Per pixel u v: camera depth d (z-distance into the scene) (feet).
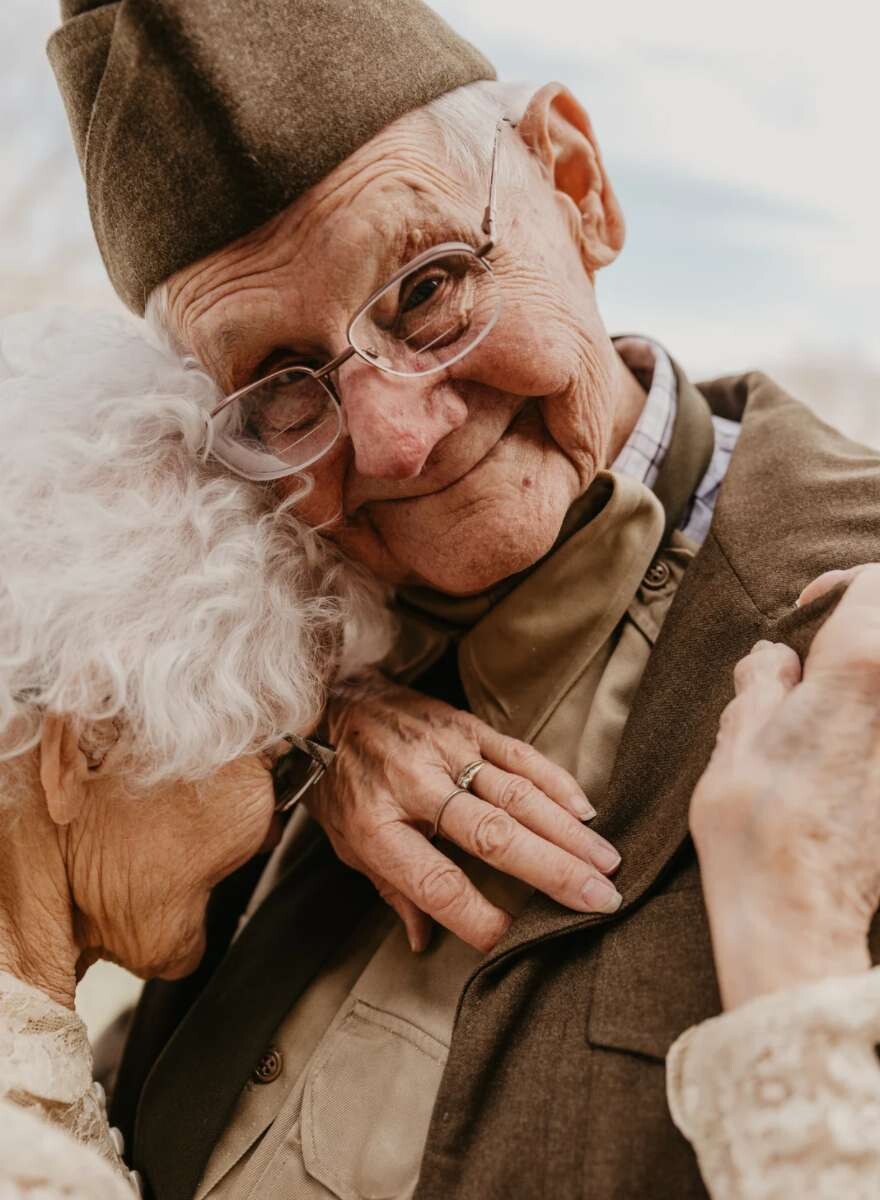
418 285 2.45
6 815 2.48
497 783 2.61
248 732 2.52
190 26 2.10
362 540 2.88
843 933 1.85
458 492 2.63
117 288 2.83
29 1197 1.84
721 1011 1.92
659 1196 1.89
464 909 2.54
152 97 2.21
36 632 2.31
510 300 2.51
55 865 2.56
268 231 2.30
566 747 2.79
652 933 2.18
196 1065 2.85
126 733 2.42
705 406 3.33
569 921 2.31
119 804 2.55
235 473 2.69
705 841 2.02
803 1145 1.67
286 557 2.70
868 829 1.92
